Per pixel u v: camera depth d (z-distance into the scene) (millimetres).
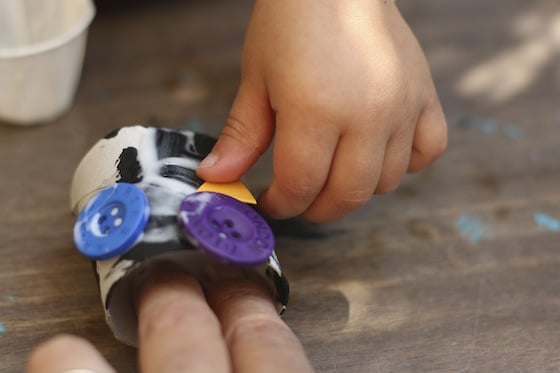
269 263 295
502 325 322
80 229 293
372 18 317
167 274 297
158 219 291
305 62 306
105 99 397
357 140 306
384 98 308
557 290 333
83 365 269
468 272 338
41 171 364
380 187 325
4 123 382
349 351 313
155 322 282
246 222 292
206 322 282
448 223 354
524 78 419
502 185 370
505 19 460
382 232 349
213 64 420
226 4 473
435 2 476
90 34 434
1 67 363
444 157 380
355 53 309
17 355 308
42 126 383
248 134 314
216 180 309
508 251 345
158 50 427
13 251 336
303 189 307
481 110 402
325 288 330
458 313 325
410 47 326
